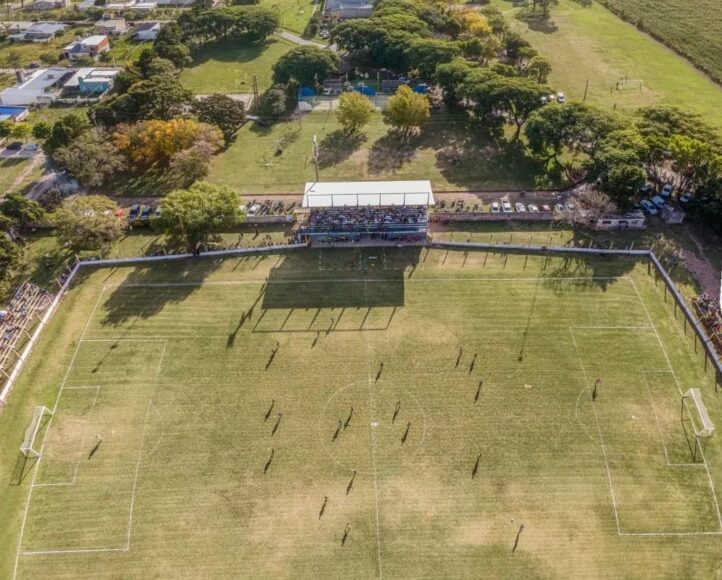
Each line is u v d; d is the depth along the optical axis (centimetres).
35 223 10488
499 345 8162
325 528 6297
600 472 6750
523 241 10000
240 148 13100
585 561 6028
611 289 8975
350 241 10038
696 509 6419
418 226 9888
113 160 11419
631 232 10156
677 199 10850
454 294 8956
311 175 12056
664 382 7662
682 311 8606
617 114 11406
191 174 11538
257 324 8531
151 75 14800
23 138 13575
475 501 6512
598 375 7756
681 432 7106
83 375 7819
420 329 8412
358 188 10144
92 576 5944
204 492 6619
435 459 6888
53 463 6856
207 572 5969
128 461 6888
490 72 13412
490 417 7300
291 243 9988
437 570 5972
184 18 19000
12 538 6219
